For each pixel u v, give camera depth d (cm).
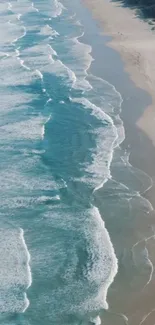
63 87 3375
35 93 3312
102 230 2097
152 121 2867
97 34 4378
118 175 2427
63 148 2683
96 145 2686
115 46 4044
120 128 2822
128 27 4497
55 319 1725
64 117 2994
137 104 3072
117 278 1858
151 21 4628
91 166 2514
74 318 1719
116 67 3631
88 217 2177
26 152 2662
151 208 2195
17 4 5588
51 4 5525
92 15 4962
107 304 1755
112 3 5297
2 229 2131
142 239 2031
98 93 3256
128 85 3331
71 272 1906
